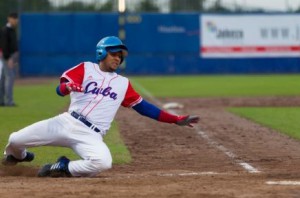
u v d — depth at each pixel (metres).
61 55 82.69
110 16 82.81
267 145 27.38
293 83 69.12
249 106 46.22
